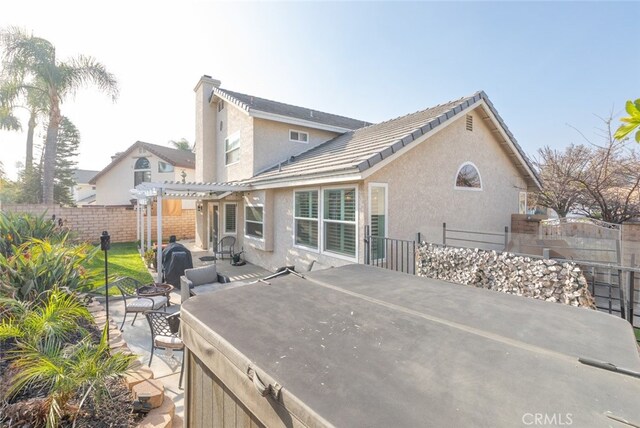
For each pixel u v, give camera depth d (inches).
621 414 51.5
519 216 419.5
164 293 248.2
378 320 89.3
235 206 528.7
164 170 867.4
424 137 304.7
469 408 53.0
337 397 55.9
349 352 71.3
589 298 171.5
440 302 105.8
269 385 61.2
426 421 50.1
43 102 583.2
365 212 287.3
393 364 66.3
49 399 105.0
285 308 98.6
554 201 437.1
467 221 378.0
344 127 563.5
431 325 86.2
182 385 157.0
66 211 601.9
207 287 255.3
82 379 108.5
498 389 57.9
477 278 212.4
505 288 197.6
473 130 386.9
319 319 89.9
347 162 290.0
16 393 114.6
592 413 51.8
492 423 49.6
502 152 427.2
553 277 177.6
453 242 358.6
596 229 323.6
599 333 83.0
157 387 124.9
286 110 540.1
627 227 292.0
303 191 366.9
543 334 81.6
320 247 337.1
